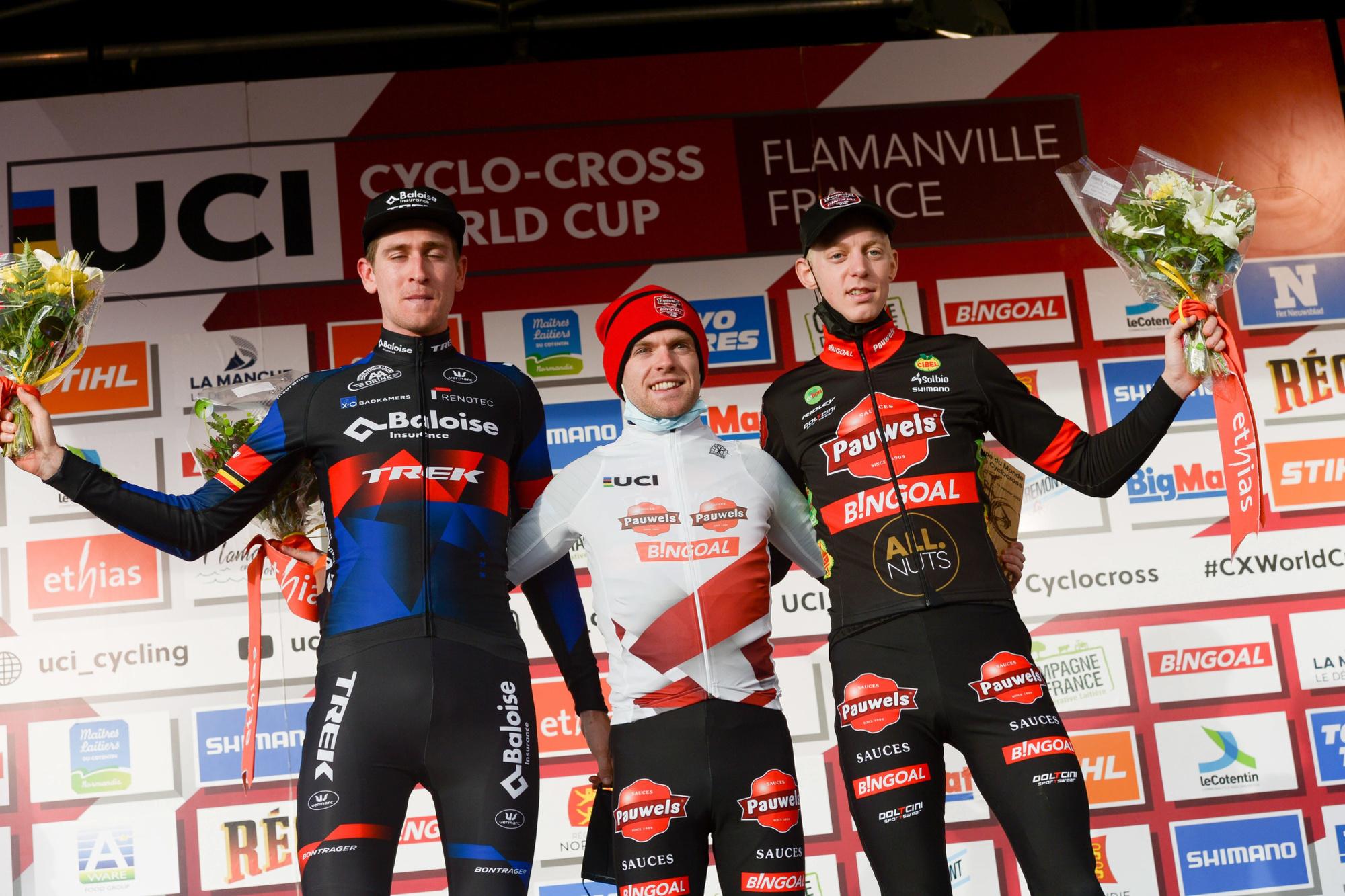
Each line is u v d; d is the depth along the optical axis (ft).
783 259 12.30
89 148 12.23
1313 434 12.04
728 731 7.41
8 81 14.08
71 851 10.93
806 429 8.32
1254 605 11.67
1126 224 7.76
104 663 11.25
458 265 8.21
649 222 12.34
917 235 12.37
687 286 12.21
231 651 11.30
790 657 11.46
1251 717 11.46
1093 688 11.49
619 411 12.00
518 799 6.98
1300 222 12.54
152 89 12.34
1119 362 12.18
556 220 12.30
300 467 8.31
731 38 14.66
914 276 12.26
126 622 11.31
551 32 12.98
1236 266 7.79
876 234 8.43
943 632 7.57
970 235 12.39
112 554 11.41
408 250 7.90
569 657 8.17
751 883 7.25
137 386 11.82
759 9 12.96
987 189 12.51
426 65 14.61
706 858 7.45
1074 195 8.18
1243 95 12.86
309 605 8.20
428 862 11.00
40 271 7.57
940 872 7.35
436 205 8.00
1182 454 11.91
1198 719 11.44
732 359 12.09
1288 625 11.64
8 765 11.04
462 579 7.30
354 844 6.77
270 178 12.25
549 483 8.14
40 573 11.37
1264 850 11.21
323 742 6.98
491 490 7.60
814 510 8.21
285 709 11.21
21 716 11.13
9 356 7.45
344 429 7.59
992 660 7.52
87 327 7.87
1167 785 11.32
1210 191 7.73
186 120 12.31
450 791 7.00
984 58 12.78
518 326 12.08
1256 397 12.13
